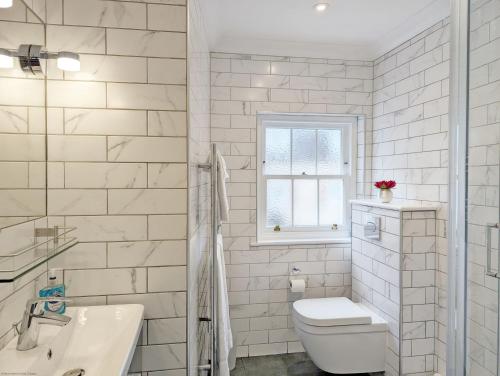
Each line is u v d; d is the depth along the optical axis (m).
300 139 2.61
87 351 0.98
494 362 1.14
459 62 1.21
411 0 1.82
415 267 1.91
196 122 1.49
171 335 1.25
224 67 2.35
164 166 1.24
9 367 0.83
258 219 2.53
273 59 2.41
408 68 2.14
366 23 2.10
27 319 0.90
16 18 1.00
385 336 2.02
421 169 2.03
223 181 1.52
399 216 1.90
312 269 2.47
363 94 2.54
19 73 1.02
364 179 2.56
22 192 1.03
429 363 1.93
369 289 2.24
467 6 1.17
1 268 0.92
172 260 1.25
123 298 1.23
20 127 1.02
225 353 1.52
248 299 2.40
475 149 1.18
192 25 1.35
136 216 1.23
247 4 1.87
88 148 1.20
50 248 1.08
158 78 1.23
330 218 2.65
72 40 1.19
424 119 2.00
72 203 1.20
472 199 1.19
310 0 1.83
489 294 1.15
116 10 1.21
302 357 2.38
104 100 1.21
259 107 2.40
